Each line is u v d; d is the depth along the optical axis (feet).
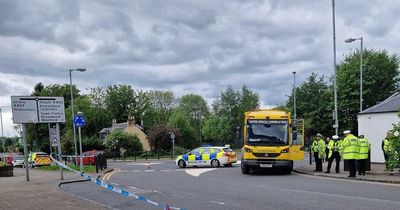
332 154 64.39
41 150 243.81
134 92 331.77
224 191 44.93
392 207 32.19
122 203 38.09
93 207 34.58
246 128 67.51
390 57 176.35
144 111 328.70
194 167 94.84
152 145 214.90
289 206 33.81
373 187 45.55
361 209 31.63
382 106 87.76
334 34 88.28
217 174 69.67
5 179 66.39
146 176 70.23
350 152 55.98
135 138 214.90
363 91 168.55
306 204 34.55
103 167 92.58
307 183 51.31
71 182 60.03
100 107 311.27
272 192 42.98
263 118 67.21
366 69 169.78
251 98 276.41
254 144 66.18
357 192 41.37
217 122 266.16
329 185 48.34
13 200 39.68
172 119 258.98
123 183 57.57
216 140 270.67
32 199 40.19
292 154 67.51
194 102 337.31
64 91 279.08
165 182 57.52
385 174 58.85
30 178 67.67
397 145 56.24
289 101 218.38
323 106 204.03
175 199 39.50
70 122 234.79
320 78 212.64
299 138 73.20
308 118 203.92
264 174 67.72
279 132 65.98
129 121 264.11
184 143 251.39
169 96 334.44
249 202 36.58
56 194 44.09
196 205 35.60
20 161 143.64
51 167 101.40
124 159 168.55
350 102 170.81
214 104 279.08
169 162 137.28
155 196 41.96
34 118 61.93
